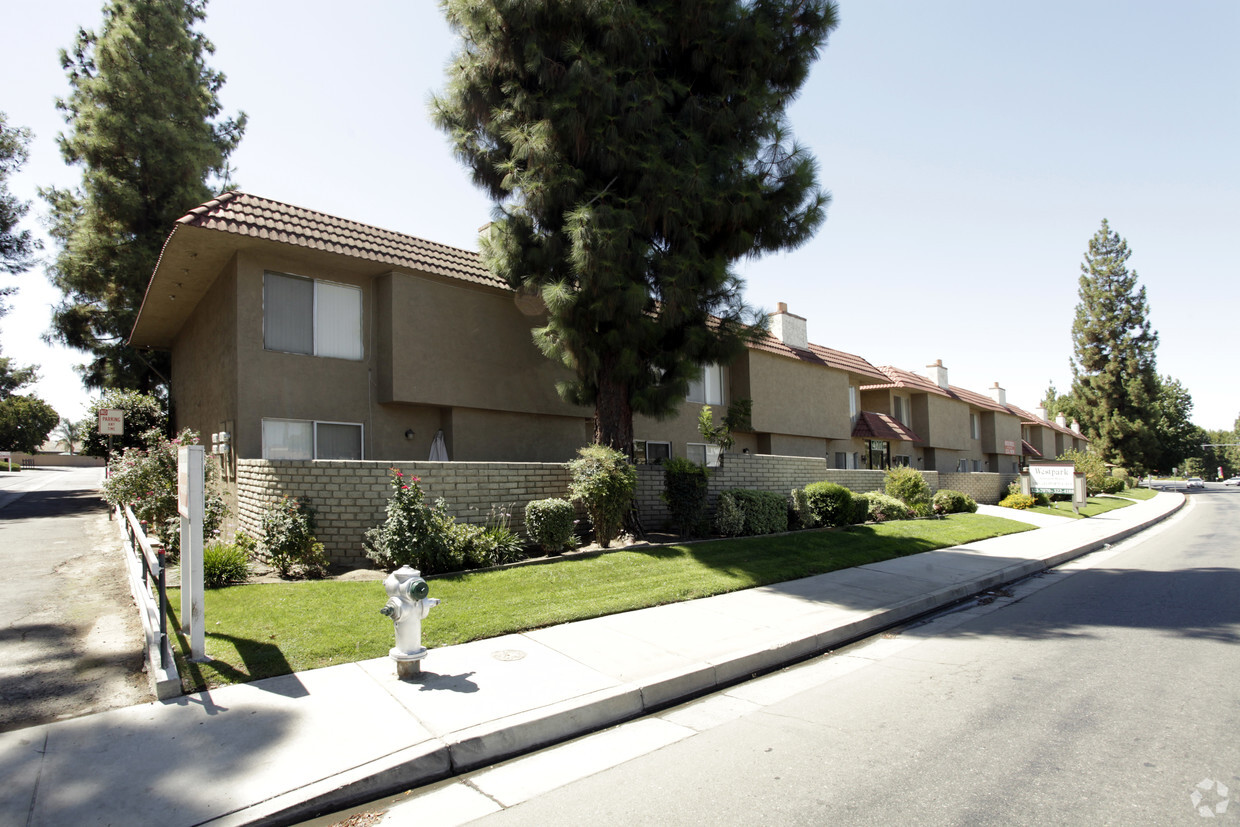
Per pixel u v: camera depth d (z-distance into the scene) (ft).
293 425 40.09
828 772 14.11
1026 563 42.34
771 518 45.73
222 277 42.37
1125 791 13.10
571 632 23.35
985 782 13.53
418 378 43.04
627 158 35.88
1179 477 393.50
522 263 38.63
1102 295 199.21
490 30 36.14
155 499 33.04
